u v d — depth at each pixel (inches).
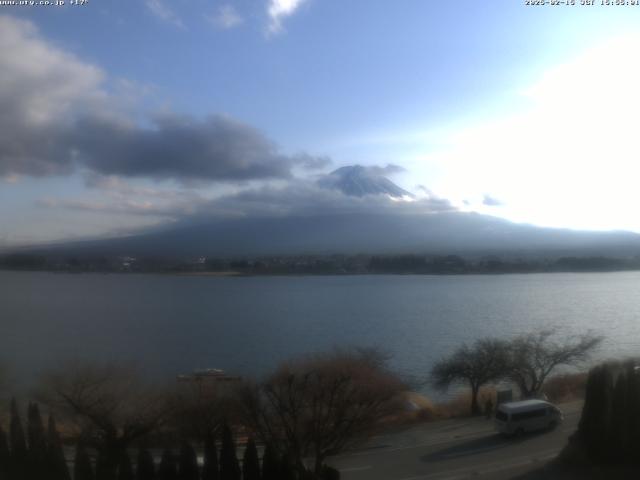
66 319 4330.7
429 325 3732.8
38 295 6387.8
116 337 3415.4
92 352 2824.8
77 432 1149.1
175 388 1334.9
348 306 5088.6
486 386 1792.6
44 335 3513.8
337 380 1093.8
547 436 1194.0
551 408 1240.8
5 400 1462.8
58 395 1206.3
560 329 3282.5
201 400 1196.5
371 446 1149.1
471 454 1091.3
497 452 1095.6
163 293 6614.2
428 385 1886.1
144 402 1212.5
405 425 1322.6
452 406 1549.0
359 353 2192.4
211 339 3297.2
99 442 1064.2
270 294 6397.6
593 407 957.2
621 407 950.4
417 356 2573.8
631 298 5349.4
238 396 1156.5
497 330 3398.1
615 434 945.5
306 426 1029.2
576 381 1739.7
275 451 823.1
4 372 1855.3
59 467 789.9
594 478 914.1
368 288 7037.4
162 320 4244.6
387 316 4286.4
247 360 2541.8
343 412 1027.9
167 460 772.6
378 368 1536.7
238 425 1184.2
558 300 5241.1
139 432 1076.5
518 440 1174.3
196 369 2268.7
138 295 6378.0
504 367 1593.3
